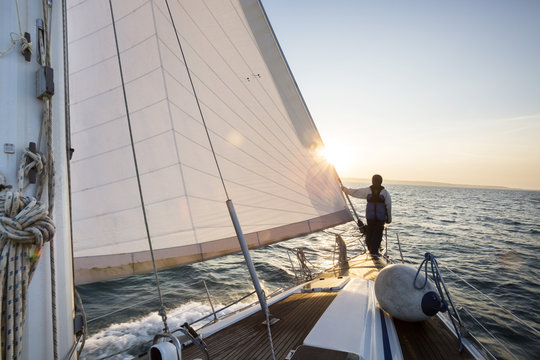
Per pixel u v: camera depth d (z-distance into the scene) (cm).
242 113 486
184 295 832
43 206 125
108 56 396
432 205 5366
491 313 821
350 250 1184
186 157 424
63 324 147
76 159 376
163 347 158
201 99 448
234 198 464
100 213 377
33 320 133
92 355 542
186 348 271
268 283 967
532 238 2202
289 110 531
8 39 136
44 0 147
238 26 496
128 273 376
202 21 461
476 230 2523
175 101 423
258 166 495
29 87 140
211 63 464
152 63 412
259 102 504
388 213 586
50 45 153
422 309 270
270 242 487
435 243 1898
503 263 1416
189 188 422
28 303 131
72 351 150
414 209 4431
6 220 114
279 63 525
